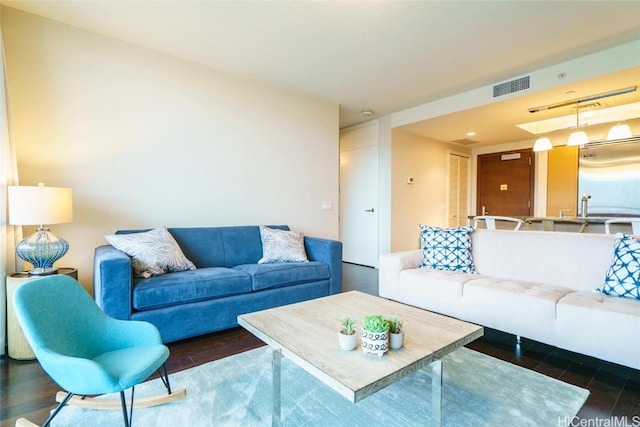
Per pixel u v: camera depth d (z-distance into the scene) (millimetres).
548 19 2537
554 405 1637
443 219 6141
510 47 2984
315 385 1825
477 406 1629
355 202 5812
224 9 2418
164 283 2328
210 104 3406
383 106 4715
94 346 1509
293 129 4082
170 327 2340
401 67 3412
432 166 5887
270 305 2844
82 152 2723
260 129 3785
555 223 3904
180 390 1731
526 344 2416
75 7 2408
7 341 2145
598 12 2439
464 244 3049
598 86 3344
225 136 3518
